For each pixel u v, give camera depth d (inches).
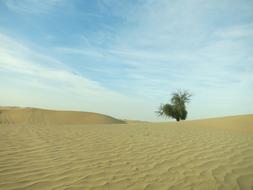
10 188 171.8
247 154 284.5
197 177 209.8
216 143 343.3
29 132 380.8
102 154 265.7
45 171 206.4
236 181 204.1
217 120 852.6
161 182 196.7
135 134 409.1
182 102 1461.6
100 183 188.9
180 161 252.1
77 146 295.7
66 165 223.8
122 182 192.9
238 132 510.9
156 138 373.4
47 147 282.7
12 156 239.8
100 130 449.7
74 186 181.3
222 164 245.8
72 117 1470.2
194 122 877.8
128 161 245.6
